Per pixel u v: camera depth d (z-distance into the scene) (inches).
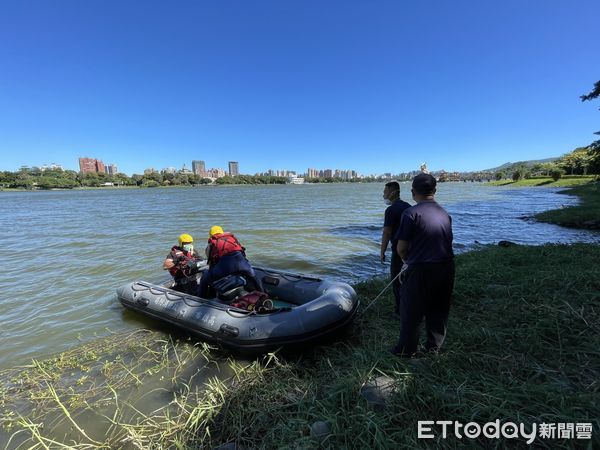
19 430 111.3
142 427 104.9
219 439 97.4
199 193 2815.0
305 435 89.4
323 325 146.8
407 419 87.9
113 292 253.3
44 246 451.8
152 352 156.5
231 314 153.6
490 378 101.3
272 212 946.7
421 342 134.4
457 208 942.4
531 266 235.3
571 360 111.6
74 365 147.5
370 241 454.6
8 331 187.2
